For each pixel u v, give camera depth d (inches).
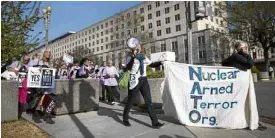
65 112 291.9
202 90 245.4
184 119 245.3
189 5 348.2
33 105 269.0
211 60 2181.3
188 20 348.5
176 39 2623.0
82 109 307.7
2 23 267.6
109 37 3801.7
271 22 1173.1
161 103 340.2
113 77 406.9
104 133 219.1
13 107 245.8
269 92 518.9
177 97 250.1
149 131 225.0
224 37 1457.9
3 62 291.0
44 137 205.8
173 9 2704.2
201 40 2314.2
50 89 256.8
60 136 209.3
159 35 2817.4
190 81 249.3
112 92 408.5
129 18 2333.9
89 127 237.8
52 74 253.6
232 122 232.8
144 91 238.5
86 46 4367.6
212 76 245.1
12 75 294.5
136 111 316.8
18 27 290.2
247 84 235.1
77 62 455.5
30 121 250.4
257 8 1154.0
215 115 238.5
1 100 237.8
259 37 1256.8
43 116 266.8
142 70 239.0
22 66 295.9
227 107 236.5
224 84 240.7
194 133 219.0
